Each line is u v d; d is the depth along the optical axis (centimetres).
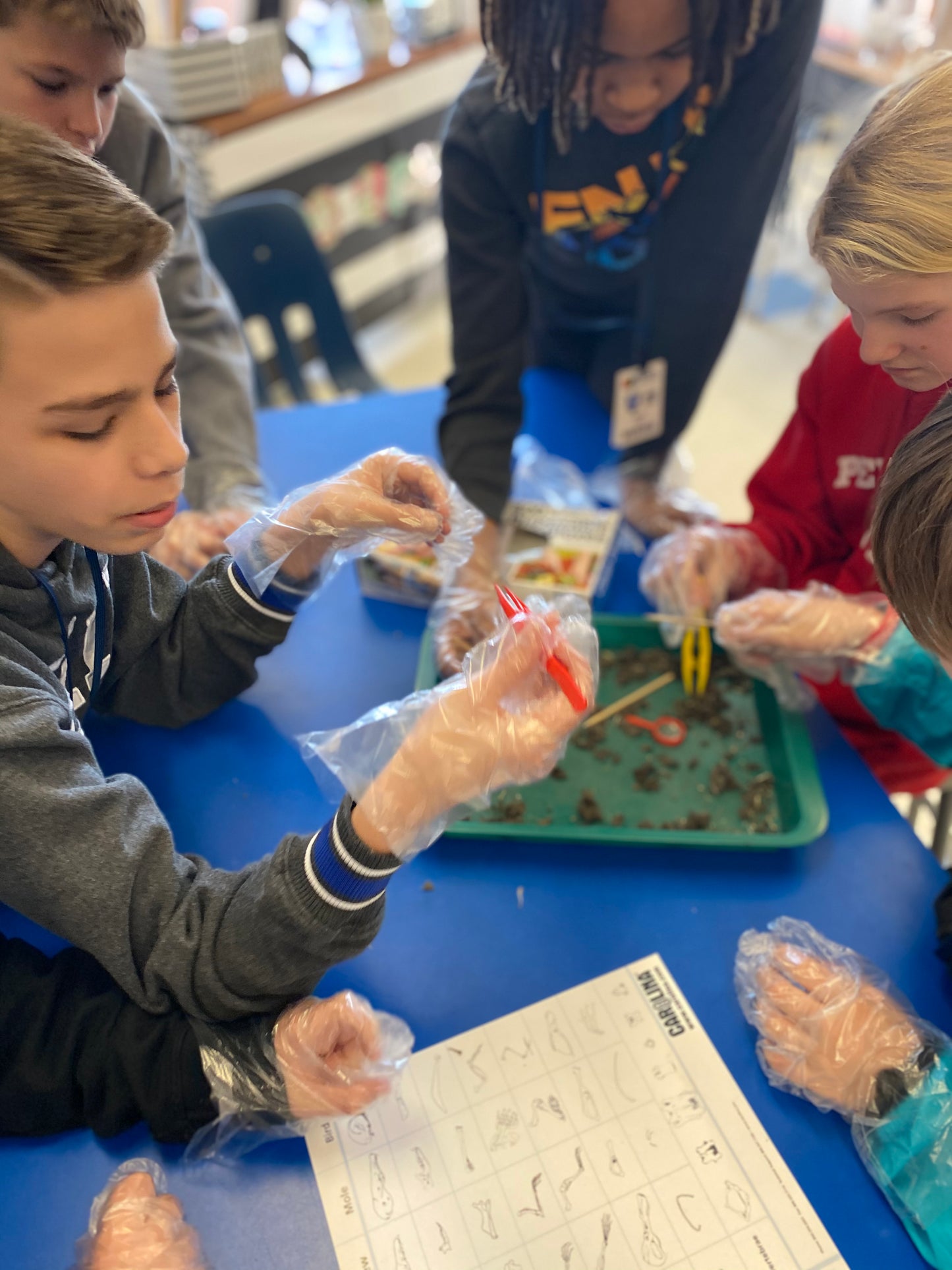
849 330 89
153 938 61
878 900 75
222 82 193
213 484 107
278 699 91
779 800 83
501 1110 62
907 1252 57
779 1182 59
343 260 253
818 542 104
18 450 54
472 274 106
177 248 110
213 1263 56
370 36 225
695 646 94
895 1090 61
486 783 58
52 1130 61
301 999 64
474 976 70
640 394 119
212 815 80
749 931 71
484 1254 56
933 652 61
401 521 74
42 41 74
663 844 76
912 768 101
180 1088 60
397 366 266
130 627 77
